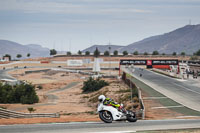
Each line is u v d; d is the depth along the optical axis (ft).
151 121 52.80
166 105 118.83
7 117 72.90
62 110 148.15
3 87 191.52
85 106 167.43
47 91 271.90
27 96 186.09
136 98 139.44
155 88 192.13
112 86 232.53
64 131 38.17
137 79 271.49
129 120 45.85
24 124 45.78
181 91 175.42
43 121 51.75
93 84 248.11
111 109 42.96
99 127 41.39
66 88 285.64
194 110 105.70
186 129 42.14
